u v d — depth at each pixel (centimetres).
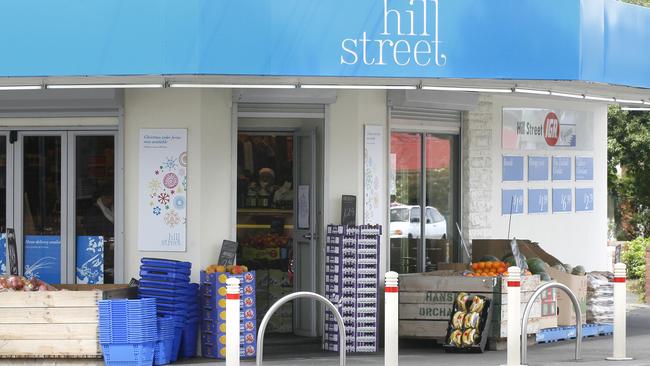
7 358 1341
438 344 1596
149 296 1404
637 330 1784
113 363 1323
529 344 1577
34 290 1368
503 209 1825
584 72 1389
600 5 1428
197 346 1448
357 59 1297
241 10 1271
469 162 1755
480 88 1427
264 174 1664
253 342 1434
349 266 1502
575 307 1413
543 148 1906
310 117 1542
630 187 2912
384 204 1598
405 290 1561
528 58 1356
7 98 1472
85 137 1502
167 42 1265
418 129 1686
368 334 1502
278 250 1662
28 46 1279
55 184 1512
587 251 2028
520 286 1409
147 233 1476
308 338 1588
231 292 1149
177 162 1468
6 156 1516
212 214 1477
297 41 1282
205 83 1337
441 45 1323
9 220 1523
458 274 1575
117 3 1271
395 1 1308
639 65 1519
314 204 1578
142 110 1474
